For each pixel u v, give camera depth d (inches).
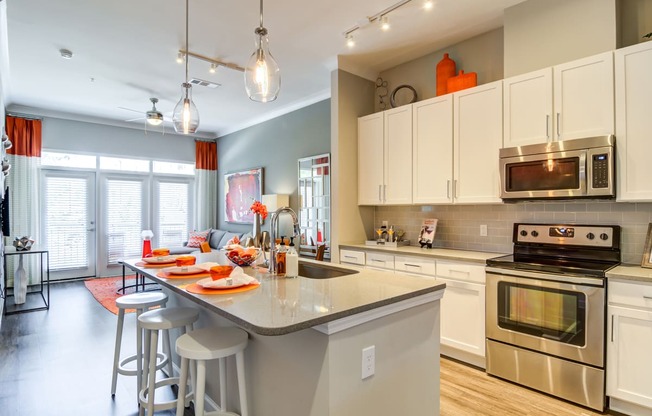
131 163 272.7
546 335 97.2
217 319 84.5
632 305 84.4
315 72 170.4
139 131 272.7
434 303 72.6
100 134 255.3
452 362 119.9
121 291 215.6
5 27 126.7
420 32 133.3
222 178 297.0
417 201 140.0
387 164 151.3
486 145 119.9
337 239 156.8
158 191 285.4
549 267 96.7
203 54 150.6
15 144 220.1
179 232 295.6
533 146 106.3
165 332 103.3
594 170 95.0
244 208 263.9
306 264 100.5
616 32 99.9
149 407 77.2
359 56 153.9
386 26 122.5
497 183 116.9
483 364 114.7
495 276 107.7
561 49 108.3
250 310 53.6
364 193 160.2
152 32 131.9
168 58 154.1
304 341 57.2
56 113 235.8
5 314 172.1
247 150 265.4
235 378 76.4
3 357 123.7
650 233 95.4
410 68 158.7
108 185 262.5
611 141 92.4
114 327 154.5
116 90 193.3
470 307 114.4
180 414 68.5
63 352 128.2
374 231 170.6
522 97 111.0
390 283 72.1
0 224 155.3
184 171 298.7
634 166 90.9
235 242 138.9
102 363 119.6
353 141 162.2
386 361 62.2
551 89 104.7
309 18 122.7
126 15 120.0
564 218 113.7
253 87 86.3
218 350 61.8
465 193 125.6
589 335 89.9
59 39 136.6
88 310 178.9
